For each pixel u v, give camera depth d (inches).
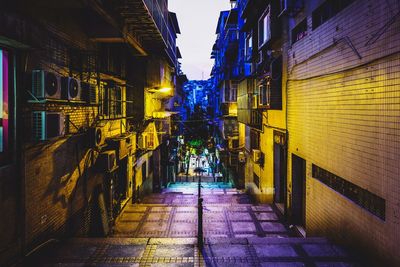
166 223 427.5
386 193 205.5
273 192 508.1
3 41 200.4
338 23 275.4
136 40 447.8
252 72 685.9
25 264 231.0
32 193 240.7
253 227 411.8
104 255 250.1
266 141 563.5
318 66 323.0
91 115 362.6
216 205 508.1
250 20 628.4
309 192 354.6
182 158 1594.5
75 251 257.1
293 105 410.0
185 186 1073.5
